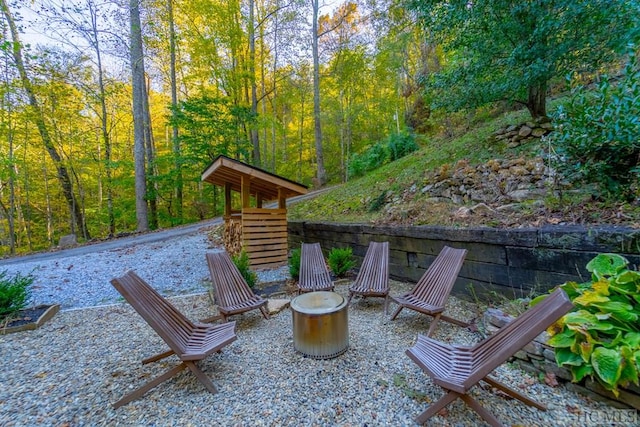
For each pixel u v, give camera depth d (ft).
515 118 18.84
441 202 15.21
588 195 9.82
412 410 6.02
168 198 43.80
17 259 22.81
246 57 40.93
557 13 11.28
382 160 36.01
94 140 37.73
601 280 6.36
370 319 10.87
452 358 6.31
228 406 6.28
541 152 11.11
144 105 42.42
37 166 39.83
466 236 11.05
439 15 14.39
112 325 10.66
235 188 23.68
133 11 32.19
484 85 14.03
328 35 48.55
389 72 46.26
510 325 5.71
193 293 13.92
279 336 9.64
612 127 8.07
